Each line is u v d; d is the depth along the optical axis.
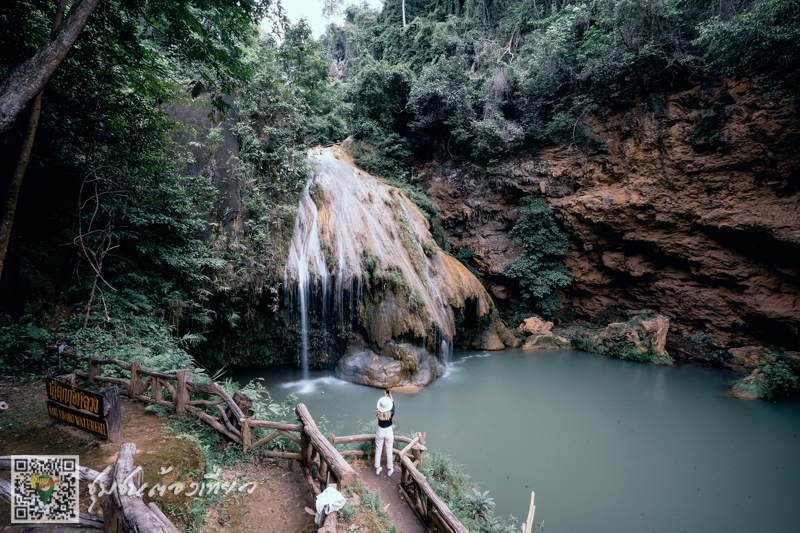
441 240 19.00
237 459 5.02
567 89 17.97
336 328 13.30
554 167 18.03
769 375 12.42
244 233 12.29
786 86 12.77
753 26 12.16
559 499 7.28
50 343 6.79
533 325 17.86
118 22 6.96
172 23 7.16
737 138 13.71
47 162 7.89
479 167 19.70
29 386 5.90
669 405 11.33
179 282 10.17
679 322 16.50
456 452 8.64
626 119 16.25
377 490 5.36
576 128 17.59
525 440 9.28
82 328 7.32
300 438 5.10
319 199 14.58
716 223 14.52
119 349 7.13
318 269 13.17
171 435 4.82
